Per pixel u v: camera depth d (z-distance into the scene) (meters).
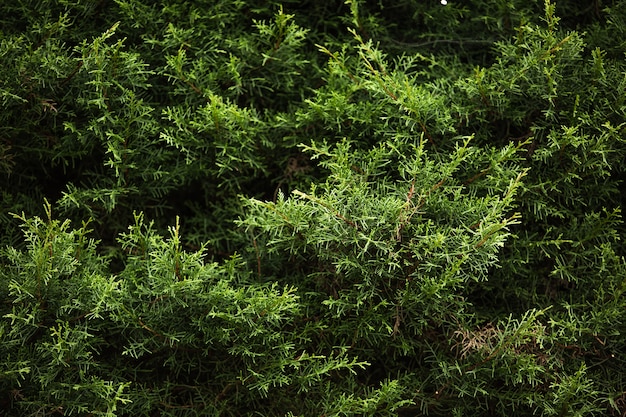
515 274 2.46
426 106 2.28
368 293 2.16
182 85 2.50
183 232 2.67
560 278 2.43
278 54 2.51
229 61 2.53
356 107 2.42
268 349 2.20
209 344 2.24
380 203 2.11
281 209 2.12
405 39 2.73
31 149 2.42
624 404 2.23
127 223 2.59
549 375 2.17
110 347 2.32
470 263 2.11
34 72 2.25
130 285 2.23
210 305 2.15
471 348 2.24
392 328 2.28
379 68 2.65
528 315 2.41
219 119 2.33
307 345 2.34
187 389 2.34
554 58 2.31
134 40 2.54
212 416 2.25
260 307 2.09
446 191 2.24
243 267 2.47
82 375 2.07
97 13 2.50
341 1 2.71
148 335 2.21
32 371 2.09
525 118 2.45
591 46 2.51
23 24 2.49
